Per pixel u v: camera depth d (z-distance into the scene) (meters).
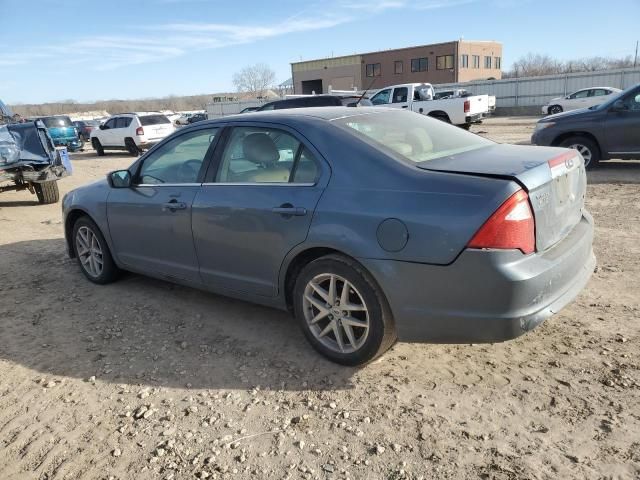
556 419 2.85
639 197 7.87
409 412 3.00
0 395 3.42
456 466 2.56
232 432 2.92
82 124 35.28
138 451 2.81
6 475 2.69
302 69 70.75
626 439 2.66
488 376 3.30
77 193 5.30
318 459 2.67
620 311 4.04
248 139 3.86
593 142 10.10
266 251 3.64
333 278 3.35
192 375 3.53
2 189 10.01
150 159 4.59
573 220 3.43
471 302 2.88
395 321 3.12
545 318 2.92
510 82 38.97
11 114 14.43
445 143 3.71
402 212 2.99
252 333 4.08
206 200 3.98
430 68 62.91
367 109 4.05
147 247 4.60
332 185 3.32
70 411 3.20
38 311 4.74
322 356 3.62
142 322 4.39
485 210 2.78
